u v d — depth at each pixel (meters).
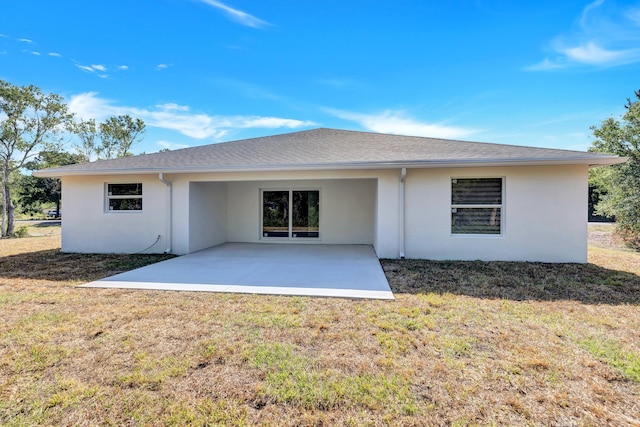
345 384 2.65
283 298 5.01
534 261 7.87
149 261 8.26
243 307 4.57
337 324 3.94
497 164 7.46
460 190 8.28
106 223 9.85
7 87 17.81
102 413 2.30
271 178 9.07
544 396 2.49
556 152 7.73
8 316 4.18
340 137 12.07
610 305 4.64
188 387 2.61
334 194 11.75
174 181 9.48
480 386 2.62
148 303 4.76
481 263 7.70
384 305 4.65
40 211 41.47
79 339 3.48
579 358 3.07
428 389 2.58
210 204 10.88
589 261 7.99
